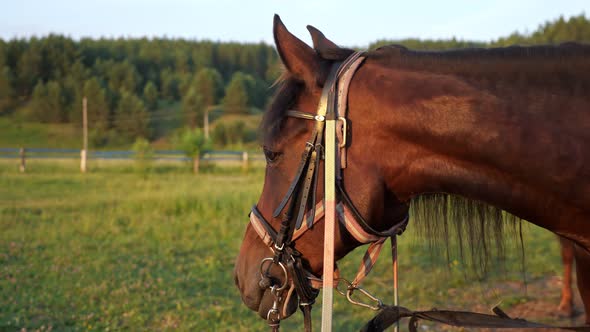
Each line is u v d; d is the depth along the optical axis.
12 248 6.65
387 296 5.01
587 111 1.49
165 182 15.32
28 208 9.79
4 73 84.38
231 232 7.74
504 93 1.52
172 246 6.91
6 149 33.34
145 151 20.59
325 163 1.53
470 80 1.55
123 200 10.59
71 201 10.70
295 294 1.76
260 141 1.67
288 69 1.62
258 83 93.12
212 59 119.69
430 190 1.63
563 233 1.60
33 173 18.97
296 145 1.60
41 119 75.88
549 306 4.73
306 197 1.58
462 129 1.51
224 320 4.40
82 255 6.37
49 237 7.34
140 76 100.38
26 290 5.01
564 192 1.49
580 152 1.46
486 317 1.79
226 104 82.62
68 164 22.80
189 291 5.15
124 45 120.50
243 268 1.79
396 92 1.57
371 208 1.58
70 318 4.33
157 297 4.88
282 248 1.64
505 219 1.92
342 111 1.55
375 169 1.58
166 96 95.81
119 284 5.25
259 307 1.77
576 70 1.53
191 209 9.48
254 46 124.69
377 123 1.57
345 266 5.98
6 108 80.38
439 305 4.78
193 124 76.00
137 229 7.95
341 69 1.61
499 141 1.49
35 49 93.31
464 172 1.56
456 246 2.06
